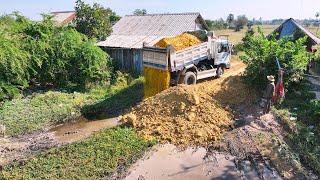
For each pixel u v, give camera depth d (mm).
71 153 11781
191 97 14688
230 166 11211
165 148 12469
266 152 11789
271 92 14039
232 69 24844
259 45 17000
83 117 16203
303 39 16547
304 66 16375
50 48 20219
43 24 21312
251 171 10898
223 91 16078
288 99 16391
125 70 24234
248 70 16984
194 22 27078
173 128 13531
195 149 12398
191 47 17828
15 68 17812
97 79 21172
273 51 16359
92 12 27547
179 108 14391
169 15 28781
